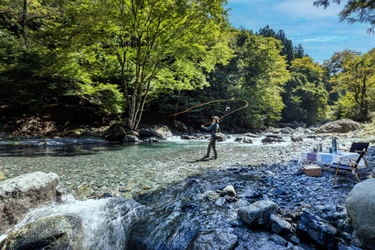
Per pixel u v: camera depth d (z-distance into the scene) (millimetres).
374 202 2520
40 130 16766
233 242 2668
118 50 15109
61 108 20109
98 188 4934
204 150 11117
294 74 46844
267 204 3312
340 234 2795
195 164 7578
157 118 23438
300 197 4246
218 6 13312
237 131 27672
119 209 3797
